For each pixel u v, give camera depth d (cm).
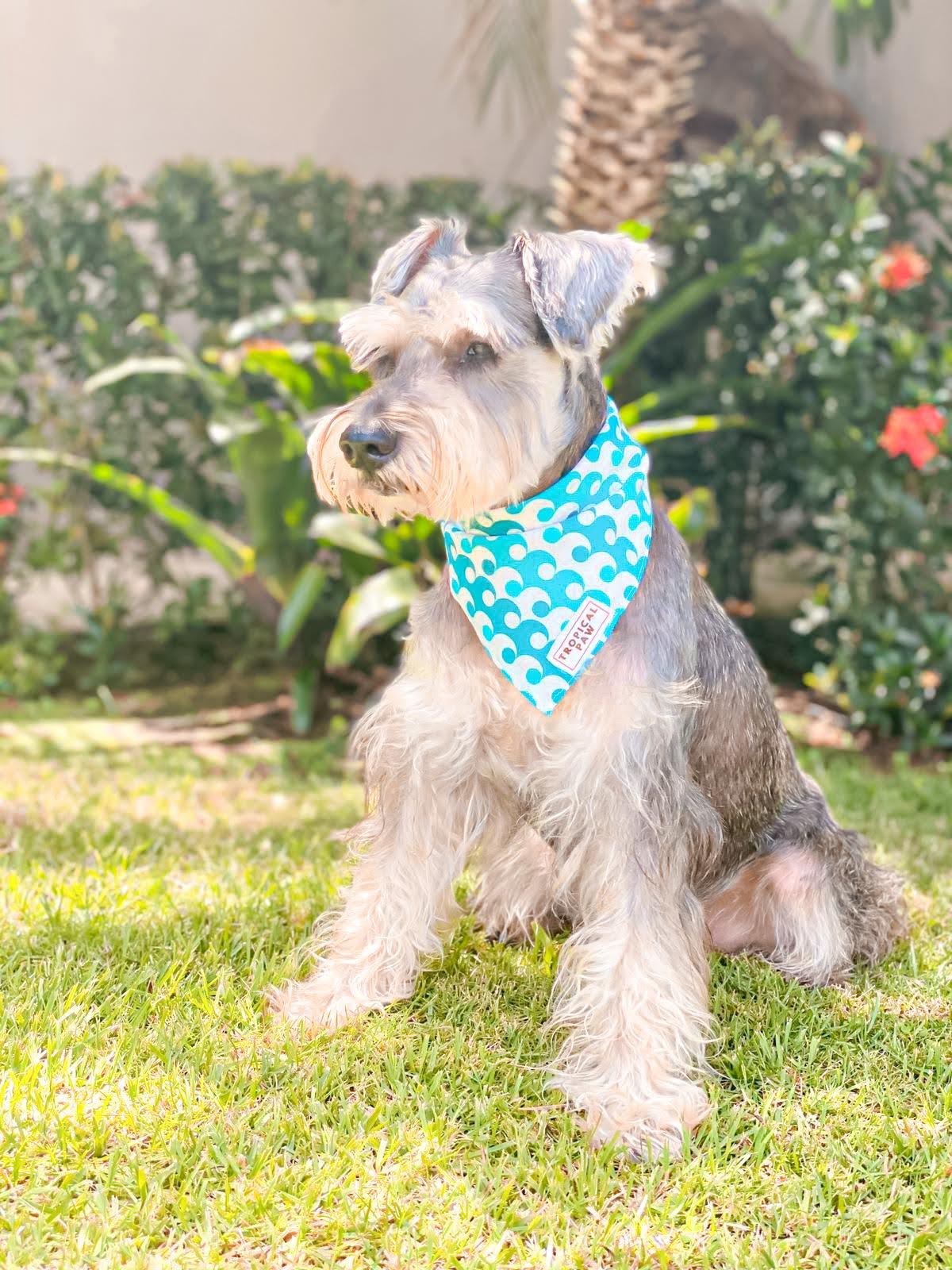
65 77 328
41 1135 94
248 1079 101
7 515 223
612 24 200
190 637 252
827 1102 102
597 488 106
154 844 144
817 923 118
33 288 224
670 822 104
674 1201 93
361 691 221
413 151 343
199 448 235
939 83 317
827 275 206
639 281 107
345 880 131
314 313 187
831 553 207
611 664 104
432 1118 99
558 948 121
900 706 197
